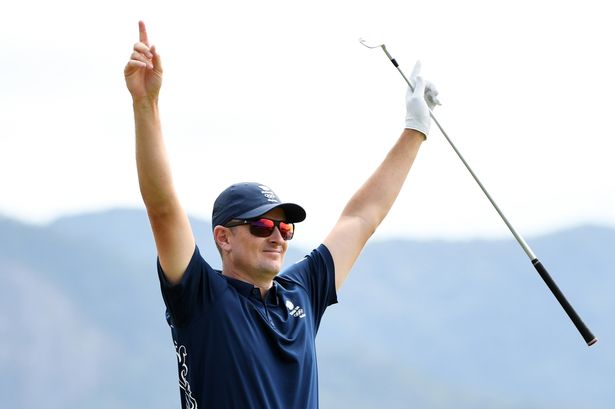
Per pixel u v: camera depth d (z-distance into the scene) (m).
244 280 31.09
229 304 30.08
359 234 33.94
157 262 29.88
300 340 30.73
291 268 32.53
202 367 29.78
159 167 29.28
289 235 31.34
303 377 30.48
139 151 29.30
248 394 29.53
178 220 29.47
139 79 29.42
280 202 31.30
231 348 29.69
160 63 29.47
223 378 29.59
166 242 29.48
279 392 29.89
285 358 30.22
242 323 30.02
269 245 31.06
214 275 30.19
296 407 30.05
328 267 32.91
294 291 31.70
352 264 33.66
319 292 32.62
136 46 29.34
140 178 29.36
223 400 29.56
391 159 35.28
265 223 30.86
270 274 31.00
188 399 29.98
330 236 33.69
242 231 31.00
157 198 29.28
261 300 30.86
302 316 31.27
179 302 29.75
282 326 30.69
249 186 31.50
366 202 34.56
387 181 34.91
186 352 29.95
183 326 29.95
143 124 29.38
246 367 29.67
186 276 29.58
